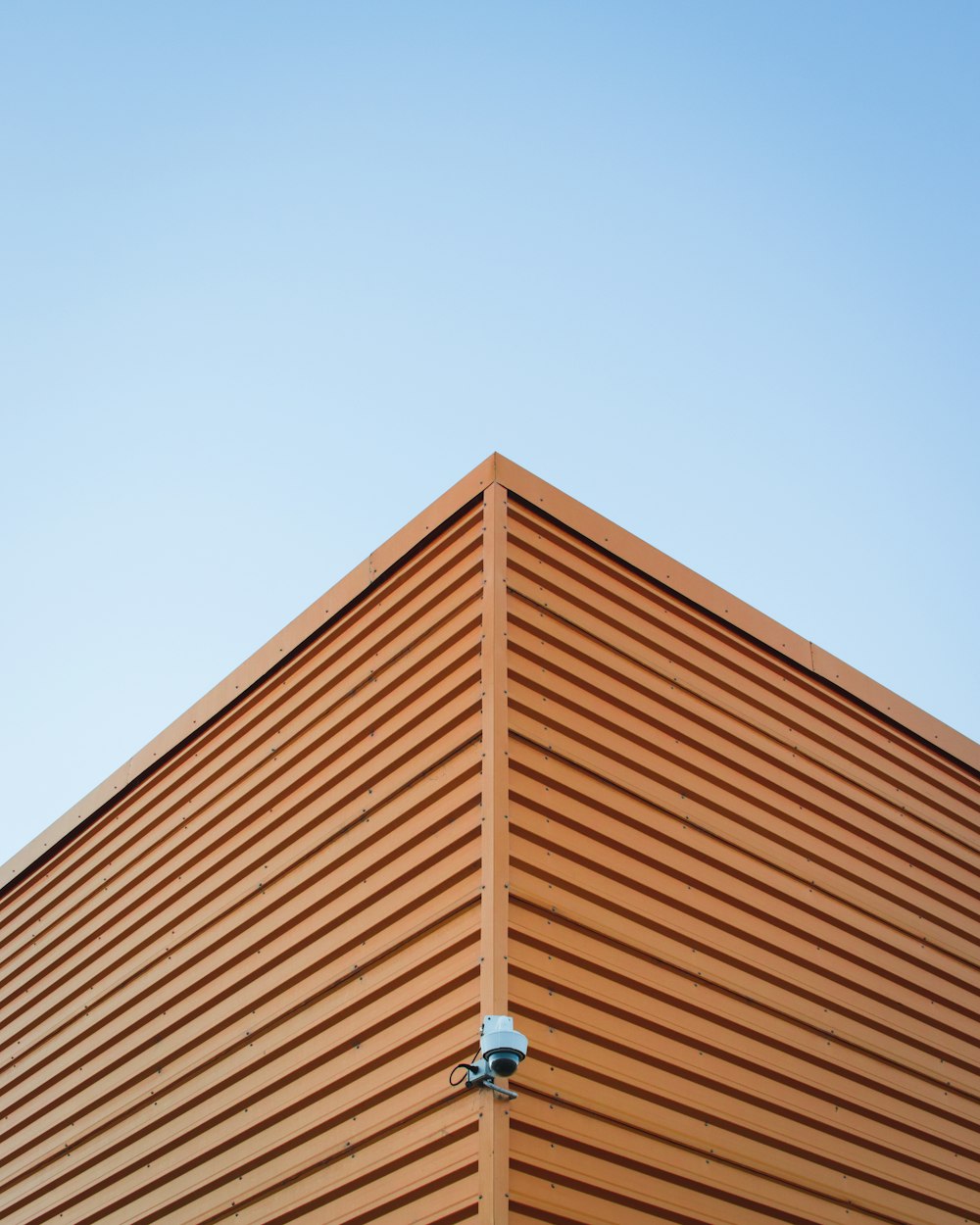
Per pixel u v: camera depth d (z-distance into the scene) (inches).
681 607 349.4
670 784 311.3
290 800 334.6
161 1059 325.7
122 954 366.3
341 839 307.1
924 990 343.6
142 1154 311.9
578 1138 238.7
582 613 318.3
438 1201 231.0
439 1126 238.1
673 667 334.3
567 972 257.3
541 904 259.9
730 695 347.6
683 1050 272.4
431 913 267.1
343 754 324.5
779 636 374.3
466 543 317.1
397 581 339.9
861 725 386.0
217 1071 305.4
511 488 321.4
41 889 422.0
